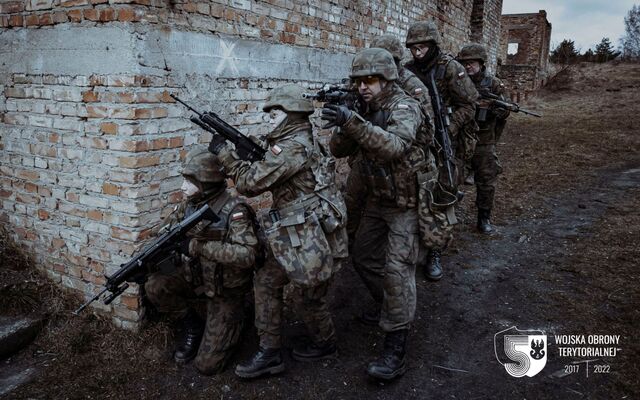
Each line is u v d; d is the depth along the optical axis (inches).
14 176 129.6
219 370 106.5
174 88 114.5
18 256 132.3
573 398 100.9
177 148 117.6
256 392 101.7
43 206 125.3
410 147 105.1
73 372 105.2
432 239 105.1
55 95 115.7
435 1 297.6
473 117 161.8
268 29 148.6
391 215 111.1
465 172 191.5
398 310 104.3
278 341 106.1
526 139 396.8
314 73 179.0
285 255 95.5
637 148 352.8
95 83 108.1
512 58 975.0
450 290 149.3
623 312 132.1
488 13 416.5
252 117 144.5
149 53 106.3
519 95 641.0
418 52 154.4
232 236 99.0
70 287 125.2
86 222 118.0
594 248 177.3
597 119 492.7
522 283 152.8
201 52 121.9
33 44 117.0
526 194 249.4
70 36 109.9
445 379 108.0
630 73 808.9
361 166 111.1
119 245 113.5
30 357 110.7
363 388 104.4
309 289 100.7
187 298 111.4
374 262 124.0
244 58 138.3
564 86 738.2
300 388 103.7
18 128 125.3
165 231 107.0
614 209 222.2
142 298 115.0
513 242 187.0
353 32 205.6
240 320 108.7
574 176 283.4
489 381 107.3
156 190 113.7
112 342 113.1
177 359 109.7
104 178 112.2
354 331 127.2
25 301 121.0
